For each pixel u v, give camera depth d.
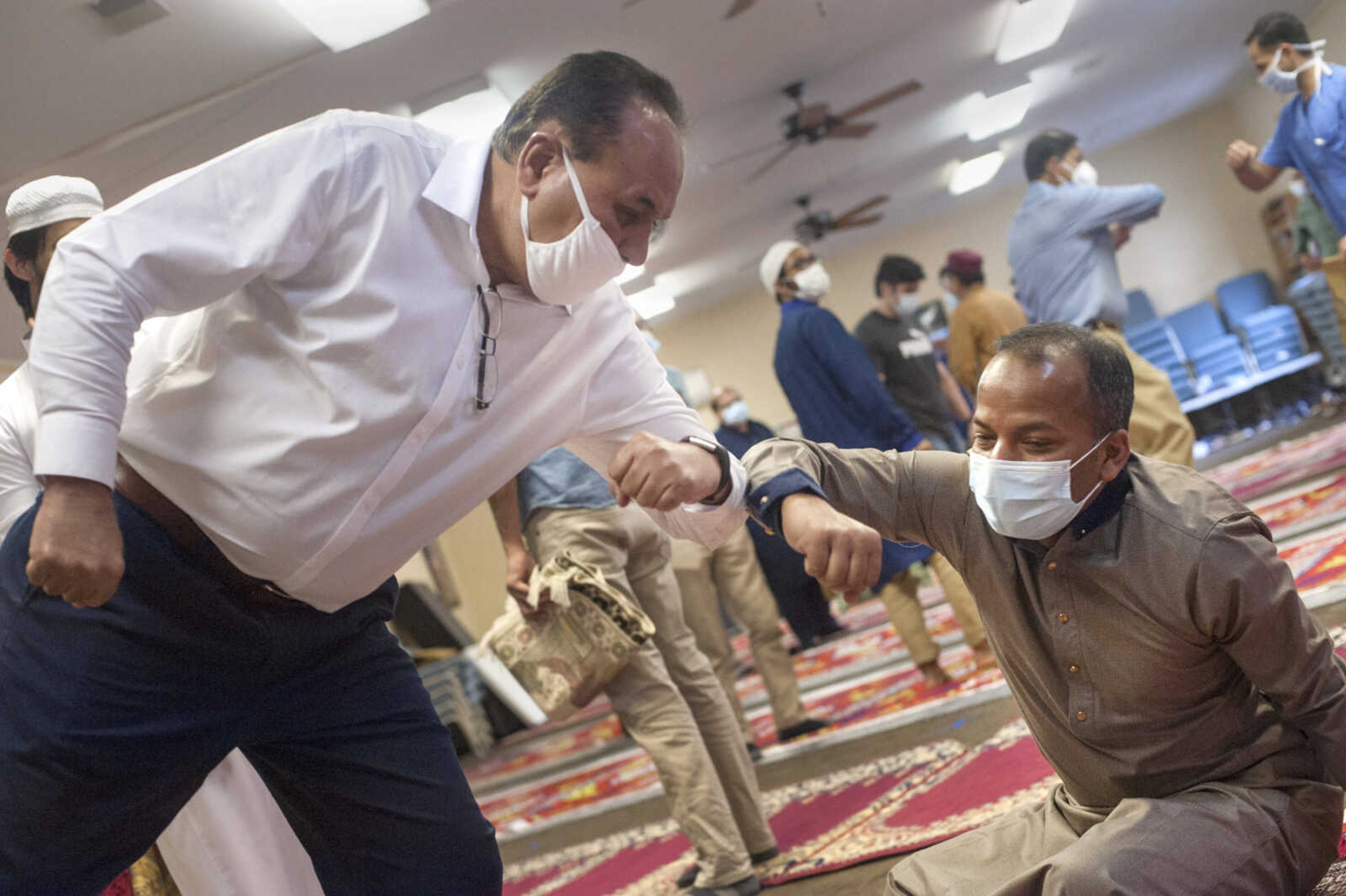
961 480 1.80
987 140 12.49
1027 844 1.84
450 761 1.84
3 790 1.47
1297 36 4.59
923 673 4.68
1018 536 1.67
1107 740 1.70
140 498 1.55
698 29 7.27
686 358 15.34
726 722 3.15
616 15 6.55
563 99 1.47
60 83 5.18
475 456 1.62
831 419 4.57
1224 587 1.54
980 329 5.21
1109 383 1.58
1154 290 14.80
